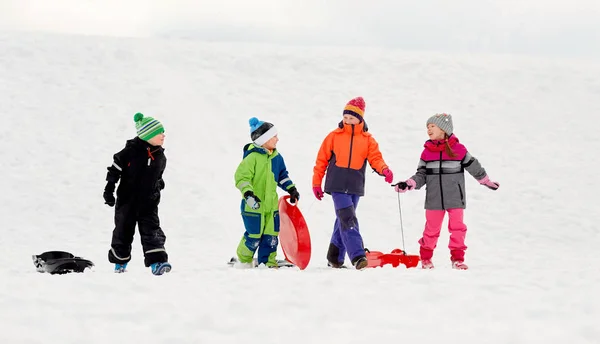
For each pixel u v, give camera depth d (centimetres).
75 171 1380
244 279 582
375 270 650
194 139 1551
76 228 1180
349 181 777
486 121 1731
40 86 1727
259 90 1828
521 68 2038
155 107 1673
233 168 1451
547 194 1358
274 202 766
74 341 411
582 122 1742
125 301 502
